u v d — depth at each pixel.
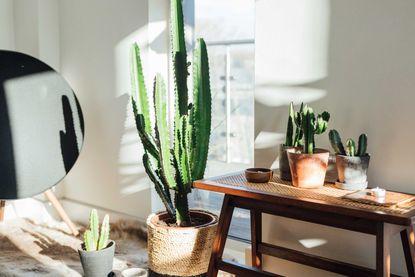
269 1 2.18
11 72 2.99
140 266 2.59
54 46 3.40
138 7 2.87
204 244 2.20
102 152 3.19
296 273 2.19
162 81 2.15
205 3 2.93
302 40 2.09
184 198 2.26
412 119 1.83
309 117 1.80
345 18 1.97
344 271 1.88
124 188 3.08
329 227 2.08
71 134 3.11
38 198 3.53
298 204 1.66
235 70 3.15
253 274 1.87
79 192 3.40
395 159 1.88
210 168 3.37
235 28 2.89
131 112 2.97
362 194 1.69
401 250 1.89
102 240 2.40
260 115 2.25
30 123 3.00
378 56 1.90
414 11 1.80
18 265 2.62
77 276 2.49
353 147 1.79
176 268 2.20
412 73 1.82
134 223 2.99
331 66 2.02
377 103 1.91
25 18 3.44
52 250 2.85
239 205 1.92
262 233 2.30
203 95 2.26
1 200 3.28
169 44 2.91
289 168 1.94
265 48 2.21
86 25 3.20
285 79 2.16
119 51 3.00
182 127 2.15
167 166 2.19
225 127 3.34
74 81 3.33
